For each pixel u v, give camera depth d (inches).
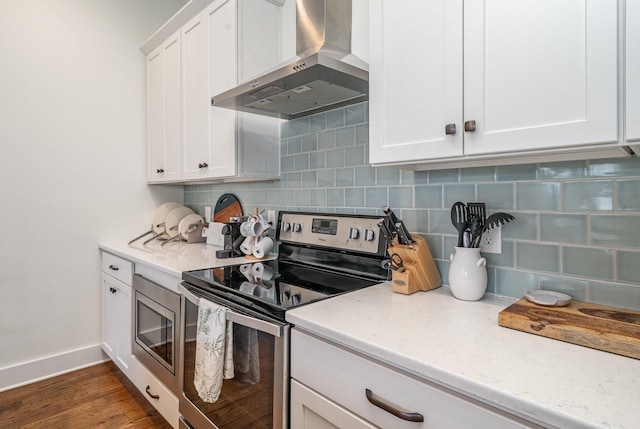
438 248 53.7
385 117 45.9
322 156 71.0
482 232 45.9
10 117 87.6
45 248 93.1
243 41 73.3
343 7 61.9
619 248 38.1
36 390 85.5
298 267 67.3
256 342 44.5
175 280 64.6
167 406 65.9
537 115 33.1
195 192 115.2
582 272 40.6
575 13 30.8
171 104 95.7
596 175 39.6
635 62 28.1
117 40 104.3
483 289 44.9
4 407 78.2
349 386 34.0
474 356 29.1
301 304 43.4
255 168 77.1
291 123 78.2
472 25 37.4
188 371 58.4
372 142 47.4
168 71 96.7
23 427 71.2
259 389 43.9
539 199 43.7
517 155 36.4
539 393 23.6
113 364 100.1
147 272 75.0
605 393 23.7
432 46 40.9
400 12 44.1
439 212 53.4
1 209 86.7
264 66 76.8
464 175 50.5
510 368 27.1
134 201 108.8
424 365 28.0
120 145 105.7
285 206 80.4
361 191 63.9
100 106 101.7
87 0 98.7
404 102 43.8
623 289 37.9
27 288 90.4
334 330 35.0
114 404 79.7
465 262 45.2
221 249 90.0
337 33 61.0
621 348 29.1
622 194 37.9
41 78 91.8
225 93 63.3
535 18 33.1
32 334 91.0
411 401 29.3
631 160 37.3
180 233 101.0
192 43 86.2
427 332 34.3
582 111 30.6
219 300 50.3
